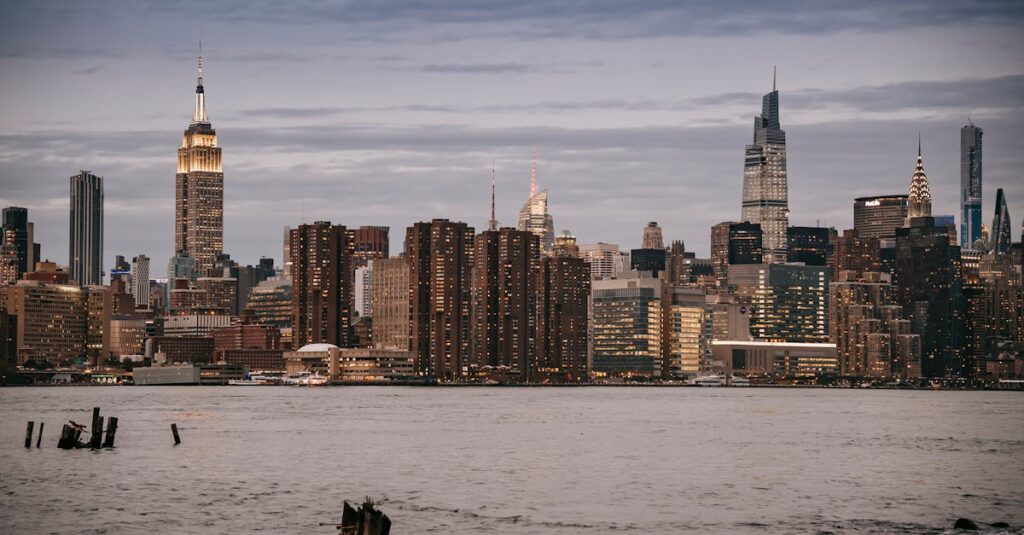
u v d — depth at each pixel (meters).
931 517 180.88
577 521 176.00
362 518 139.62
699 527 172.25
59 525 170.88
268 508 184.12
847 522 176.38
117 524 171.50
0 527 169.50
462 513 181.50
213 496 195.00
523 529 170.12
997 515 183.50
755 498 198.38
